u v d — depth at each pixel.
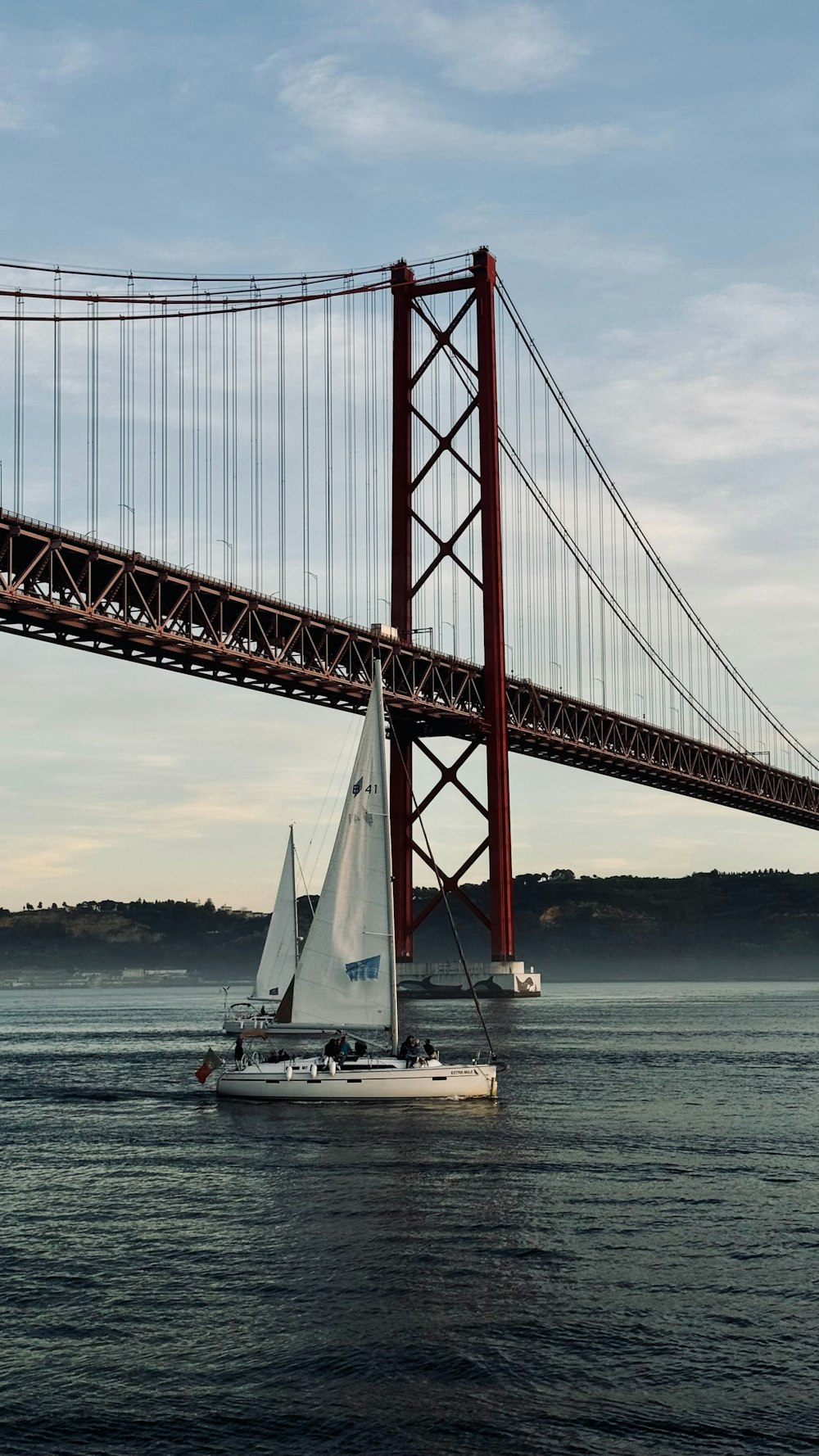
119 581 83.62
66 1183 33.31
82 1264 25.47
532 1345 20.91
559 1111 45.34
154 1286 23.95
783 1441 17.64
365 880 48.00
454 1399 18.92
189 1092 52.22
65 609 77.88
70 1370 19.98
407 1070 47.19
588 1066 62.16
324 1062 48.38
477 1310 22.53
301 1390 19.25
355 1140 39.12
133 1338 21.28
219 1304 22.94
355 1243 26.84
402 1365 20.09
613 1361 20.23
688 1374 19.75
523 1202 30.50
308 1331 21.56
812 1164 35.34
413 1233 27.62
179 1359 20.36
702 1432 17.89
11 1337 21.38
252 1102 47.94
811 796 176.50
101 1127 42.91
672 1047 74.88
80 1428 18.06
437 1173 33.97
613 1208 29.89
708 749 151.12
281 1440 17.72
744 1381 19.48
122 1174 34.38
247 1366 20.09
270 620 96.69
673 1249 26.34
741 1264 25.27
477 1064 48.59
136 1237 27.52
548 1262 25.42
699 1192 31.58
